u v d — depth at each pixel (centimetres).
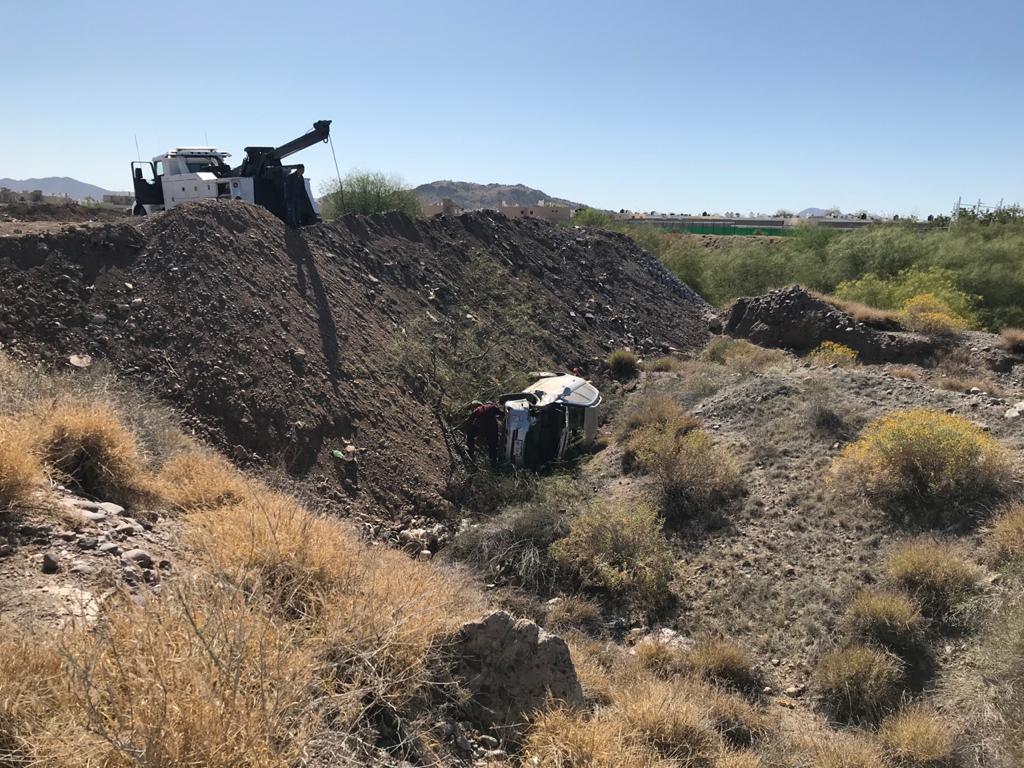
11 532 440
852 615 738
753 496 1019
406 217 1972
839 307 1992
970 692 612
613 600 861
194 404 964
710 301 3195
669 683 627
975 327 2202
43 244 1038
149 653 287
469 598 616
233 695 278
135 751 247
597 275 2425
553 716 418
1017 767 527
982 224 3556
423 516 1069
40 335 930
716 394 1458
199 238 1209
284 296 1257
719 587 857
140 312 1038
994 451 891
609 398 1659
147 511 564
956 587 723
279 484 920
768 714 638
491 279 1939
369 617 412
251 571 415
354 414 1134
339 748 320
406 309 1579
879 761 548
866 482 948
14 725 265
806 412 1214
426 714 395
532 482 1162
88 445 565
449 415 1331
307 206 1747
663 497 1034
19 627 333
